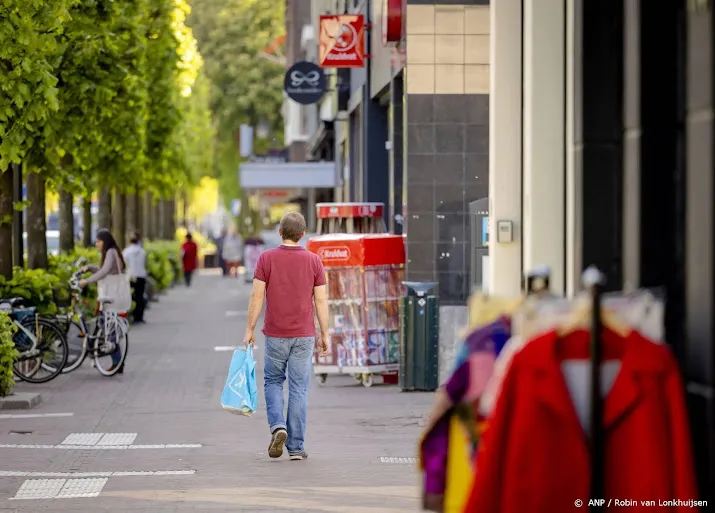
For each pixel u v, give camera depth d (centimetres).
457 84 4872
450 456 1501
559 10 2662
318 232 5238
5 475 2823
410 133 4888
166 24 7588
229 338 6662
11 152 4500
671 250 1691
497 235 3172
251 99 19750
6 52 4272
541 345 1385
